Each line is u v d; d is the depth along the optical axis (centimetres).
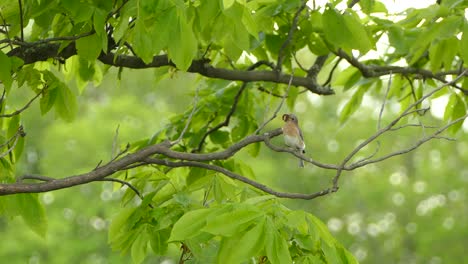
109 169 886
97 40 877
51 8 891
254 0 1033
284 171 4994
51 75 1020
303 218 752
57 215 4047
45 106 1059
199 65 1150
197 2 820
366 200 4991
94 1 854
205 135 1274
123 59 1058
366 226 5097
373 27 1179
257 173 4359
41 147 4419
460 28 1021
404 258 5081
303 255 798
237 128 1295
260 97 1448
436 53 1158
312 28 1133
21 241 3850
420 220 4928
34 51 977
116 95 4984
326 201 5050
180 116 1323
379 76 1284
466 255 4731
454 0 1038
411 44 1167
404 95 1452
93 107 4428
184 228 742
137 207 898
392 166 5219
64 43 890
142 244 869
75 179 870
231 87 1335
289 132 1098
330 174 5069
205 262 836
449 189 4966
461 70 1295
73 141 4162
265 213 727
